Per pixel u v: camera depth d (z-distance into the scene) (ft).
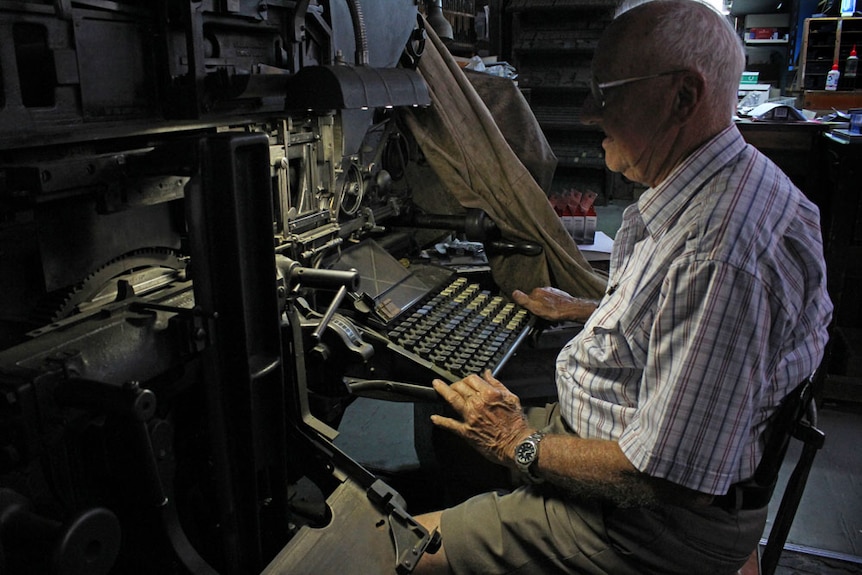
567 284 7.93
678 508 4.09
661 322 3.75
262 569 4.18
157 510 3.54
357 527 4.25
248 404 3.83
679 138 3.98
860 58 17.57
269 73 5.32
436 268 7.91
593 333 4.49
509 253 8.02
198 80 4.63
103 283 4.42
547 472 4.27
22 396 3.02
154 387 3.72
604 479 4.00
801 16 18.58
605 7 19.12
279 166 5.66
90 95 4.15
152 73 4.61
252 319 3.87
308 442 4.68
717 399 3.58
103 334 3.56
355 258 7.05
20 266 4.07
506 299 7.43
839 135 10.05
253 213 3.74
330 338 5.22
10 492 2.95
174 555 3.61
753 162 3.91
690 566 4.23
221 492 3.97
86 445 3.61
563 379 4.75
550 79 20.33
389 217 8.52
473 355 6.02
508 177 7.87
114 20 4.28
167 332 3.79
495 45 21.08
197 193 3.53
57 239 4.03
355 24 6.31
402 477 8.24
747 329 3.52
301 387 4.68
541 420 5.59
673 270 3.70
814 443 3.86
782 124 11.39
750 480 4.03
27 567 2.86
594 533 4.28
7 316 4.03
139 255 4.69
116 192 3.98
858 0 17.02
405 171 8.47
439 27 10.77
